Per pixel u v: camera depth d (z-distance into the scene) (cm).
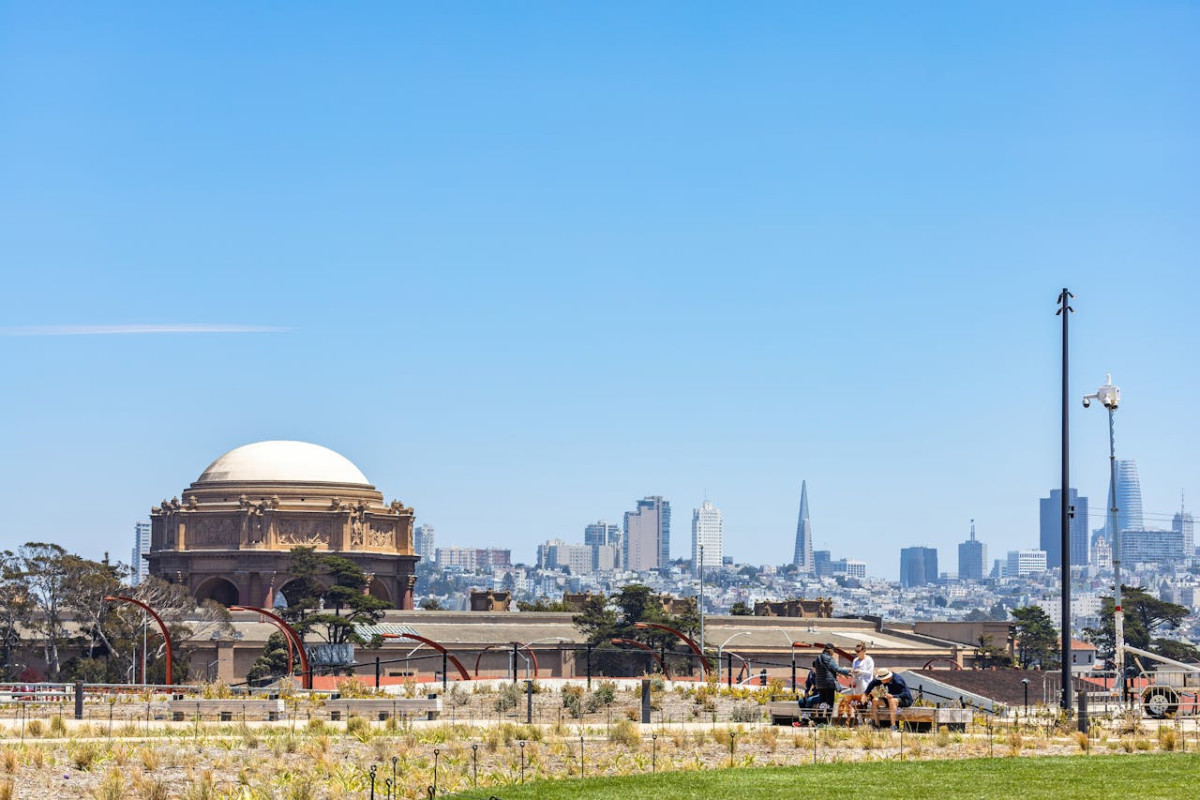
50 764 6688
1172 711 9456
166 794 6009
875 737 7488
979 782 5838
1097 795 5503
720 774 6156
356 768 6538
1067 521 8825
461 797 5731
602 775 6444
